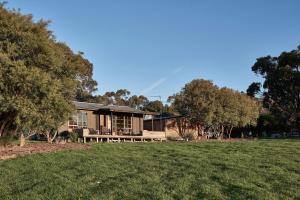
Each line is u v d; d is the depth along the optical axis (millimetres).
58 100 22953
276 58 64625
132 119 47500
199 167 15695
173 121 53188
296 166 16000
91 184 12992
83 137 36156
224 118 47969
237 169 15148
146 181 13188
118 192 11797
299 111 62062
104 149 22719
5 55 21047
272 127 62719
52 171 15375
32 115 21422
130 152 21203
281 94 63688
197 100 47688
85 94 70750
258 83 67375
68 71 25609
